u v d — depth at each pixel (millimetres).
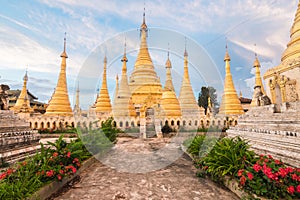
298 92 12523
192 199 4504
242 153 5410
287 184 3914
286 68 13344
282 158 6488
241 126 11406
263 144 7875
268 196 3902
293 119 7910
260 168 4270
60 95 21766
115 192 4898
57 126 18781
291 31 14695
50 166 5137
